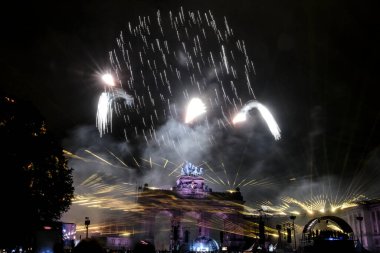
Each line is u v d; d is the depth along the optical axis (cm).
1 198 4641
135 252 992
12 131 5016
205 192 15675
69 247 5581
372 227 8269
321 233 6281
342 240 5938
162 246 13575
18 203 4750
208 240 8275
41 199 5212
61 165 5828
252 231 14412
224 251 9281
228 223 15050
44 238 4469
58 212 5575
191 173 16088
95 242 877
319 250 5991
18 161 4906
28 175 4994
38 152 5278
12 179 4756
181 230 14550
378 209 8100
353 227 9044
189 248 8231
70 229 5847
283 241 10500
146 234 14050
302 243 7706
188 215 15200
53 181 5525
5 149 4853
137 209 14762
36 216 5031
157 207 14988
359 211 8750
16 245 4775
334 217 6581
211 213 15238
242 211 15312
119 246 11612
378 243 7956
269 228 12206
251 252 8388
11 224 4694
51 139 5675
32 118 5375
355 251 5944
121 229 13762
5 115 5056
